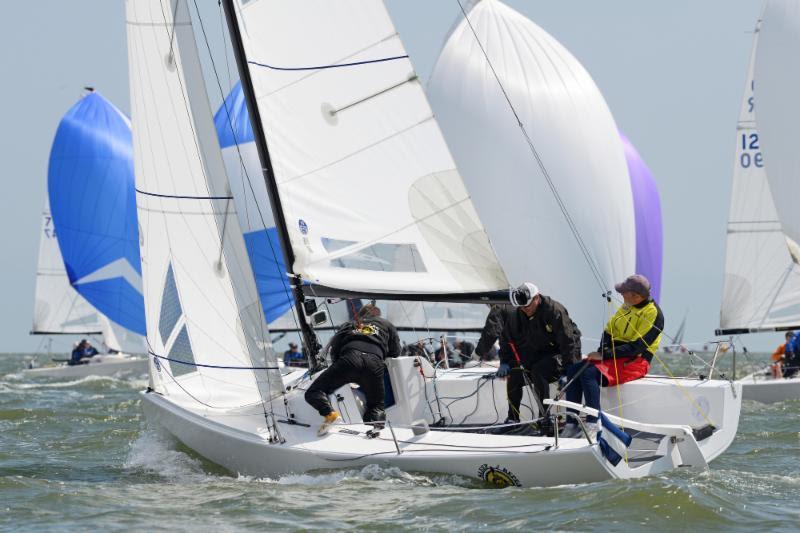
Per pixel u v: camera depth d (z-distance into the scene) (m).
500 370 31.47
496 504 25.30
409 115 32.62
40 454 38.69
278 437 28.83
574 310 59.34
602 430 25.88
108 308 95.19
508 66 60.66
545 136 59.94
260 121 32.56
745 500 25.97
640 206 65.06
